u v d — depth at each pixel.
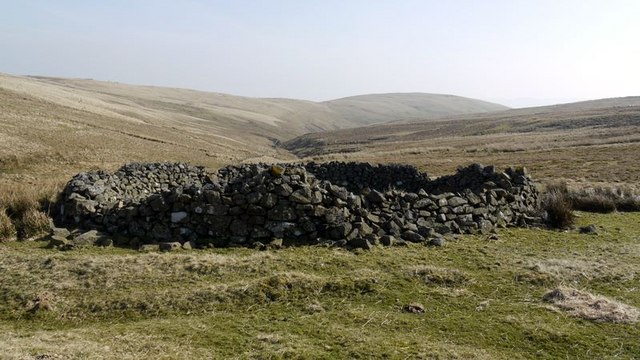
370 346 7.84
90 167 42.97
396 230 14.24
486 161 56.59
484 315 9.27
